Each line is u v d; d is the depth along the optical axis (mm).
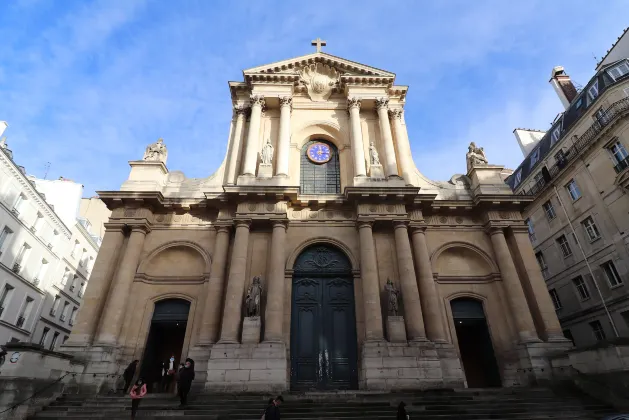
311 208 20875
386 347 16547
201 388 15906
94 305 17609
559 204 29125
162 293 19141
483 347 19797
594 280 25750
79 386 15383
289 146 22812
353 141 22922
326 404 13172
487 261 20594
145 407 12938
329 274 19781
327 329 18641
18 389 12109
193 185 21828
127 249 19047
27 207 31953
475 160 23094
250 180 20797
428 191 22547
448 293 20047
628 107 22797
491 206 21219
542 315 18547
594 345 14562
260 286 18016
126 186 20562
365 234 19406
